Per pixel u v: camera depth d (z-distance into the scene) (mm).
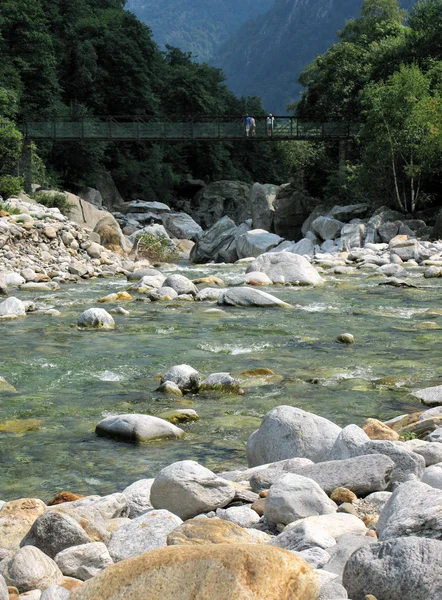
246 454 6277
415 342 11547
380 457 4984
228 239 37406
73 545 4012
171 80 80750
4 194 39000
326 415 7617
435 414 6836
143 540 4023
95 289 19578
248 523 4469
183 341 11680
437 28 45938
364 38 56500
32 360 10258
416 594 2854
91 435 7094
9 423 7410
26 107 54406
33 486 5809
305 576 2789
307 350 10977
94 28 73438
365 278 21453
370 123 38469
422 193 38125
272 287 19203
